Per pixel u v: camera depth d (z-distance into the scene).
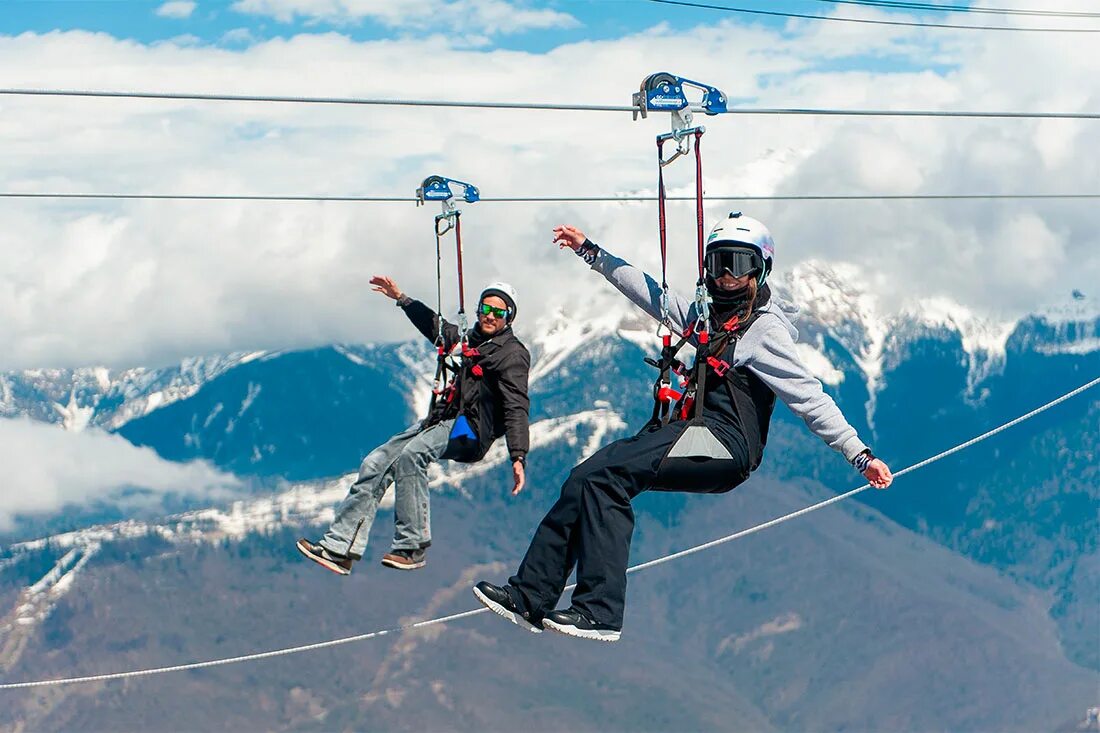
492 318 10.34
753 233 7.20
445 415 10.35
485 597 7.02
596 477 6.99
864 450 6.92
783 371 7.08
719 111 8.10
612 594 6.92
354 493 10.24
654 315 7.78
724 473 7.11
